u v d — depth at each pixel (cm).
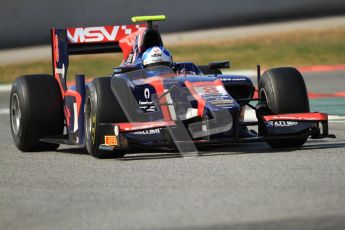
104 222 1927
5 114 5328
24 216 2048
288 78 3025
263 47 9869
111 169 2694
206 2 11625
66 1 10675
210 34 10981
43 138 3341
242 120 3206
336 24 11275
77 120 3153
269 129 2955
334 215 1888
